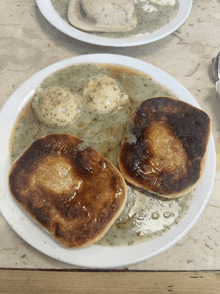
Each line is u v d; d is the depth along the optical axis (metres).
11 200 0.30
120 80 0.39
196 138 0.32
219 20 0.48
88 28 0.42
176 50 0.45
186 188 0.30
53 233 0.28
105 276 0.30
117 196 0.29
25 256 0.31
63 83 0.38
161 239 0.29
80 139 0.33
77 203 0.29
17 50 0.43
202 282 0.30
